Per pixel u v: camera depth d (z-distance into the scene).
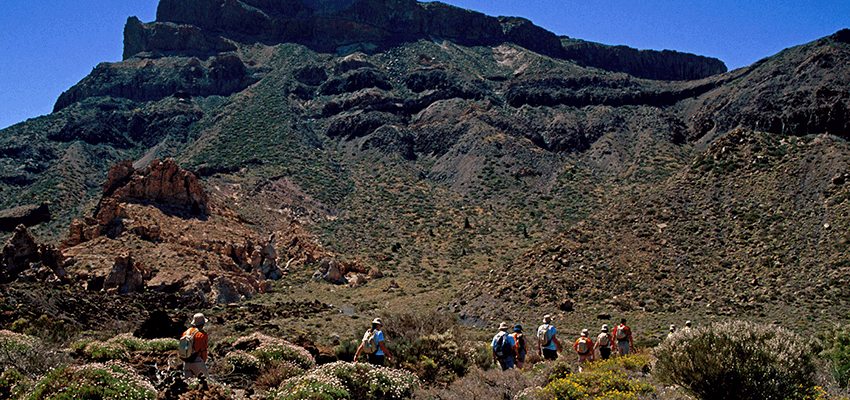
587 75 166.88
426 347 16.73
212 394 9.55
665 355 11.14
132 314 33.38
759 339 10.35
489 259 77.62
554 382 11.41
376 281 68.75
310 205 99.56
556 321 42.59
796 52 136.25
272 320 41.12
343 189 111.25
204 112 171.38
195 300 46.00
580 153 128.12
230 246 63.12
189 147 139.12
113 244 53.06
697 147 120.56
